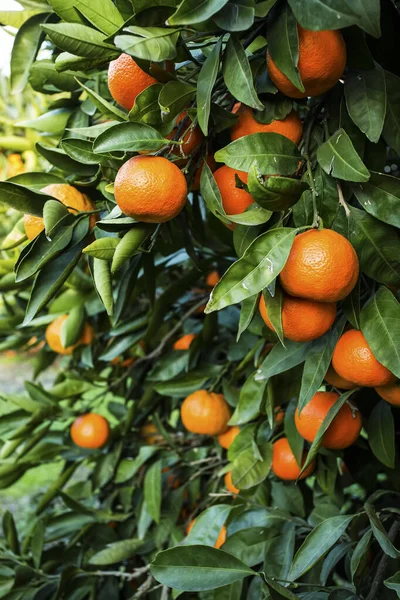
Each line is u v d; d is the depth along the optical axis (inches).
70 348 45.8
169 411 50.3
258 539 35.2
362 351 27.8
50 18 34.0
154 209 26.6
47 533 45.3
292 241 26.0
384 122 28.5
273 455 35.9
